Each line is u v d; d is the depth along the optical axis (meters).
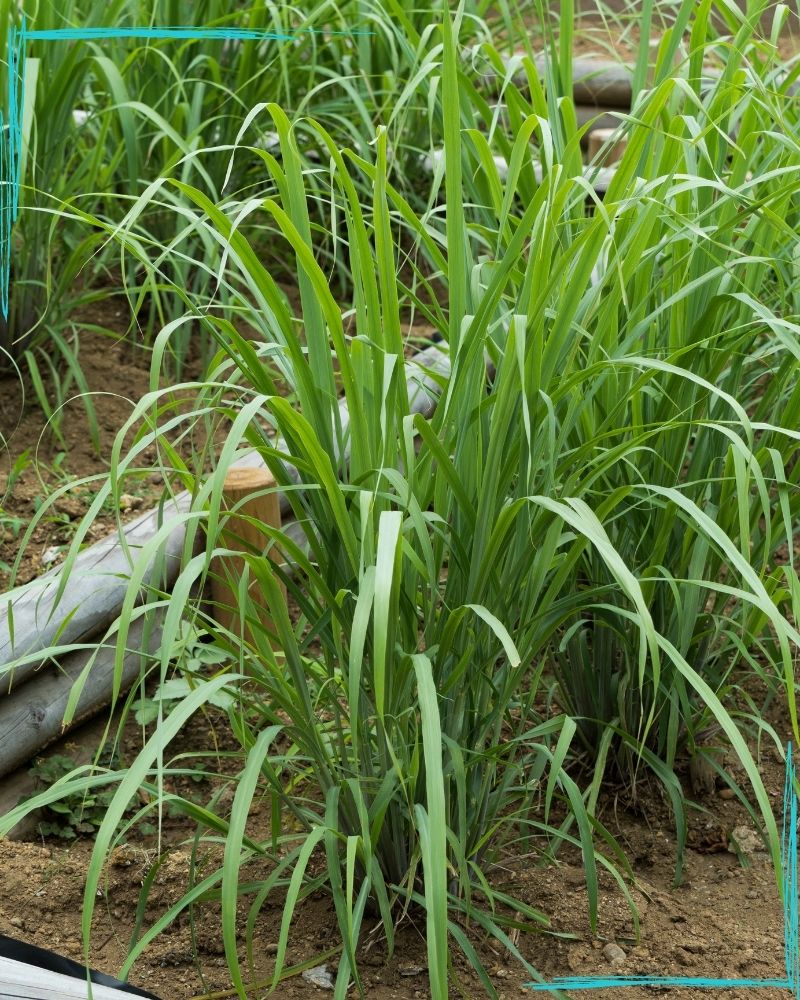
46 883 2.05
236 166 3.59
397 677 1.68
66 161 3.55
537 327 1.64
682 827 2.11
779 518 2.21
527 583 1.86
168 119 3.43
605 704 2.32
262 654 1.89
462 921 1.93
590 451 2.04
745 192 2.13
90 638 2.45
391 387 1.62
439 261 1.95
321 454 1.51
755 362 2.58
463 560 1.72
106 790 2.33
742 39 2.17
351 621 1.77
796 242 2.20
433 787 1.35
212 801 1.97
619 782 2.38
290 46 3.56
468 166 2.46
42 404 3.01
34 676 2.36
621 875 2.13
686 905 2.07
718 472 2.23
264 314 1.84
